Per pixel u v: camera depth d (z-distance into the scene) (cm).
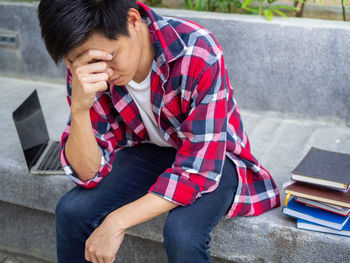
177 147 148
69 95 150
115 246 125
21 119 174
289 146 201
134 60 122
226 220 150
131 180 146
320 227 140
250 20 219
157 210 129
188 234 124
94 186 143
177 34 127
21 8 264
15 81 279
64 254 142
